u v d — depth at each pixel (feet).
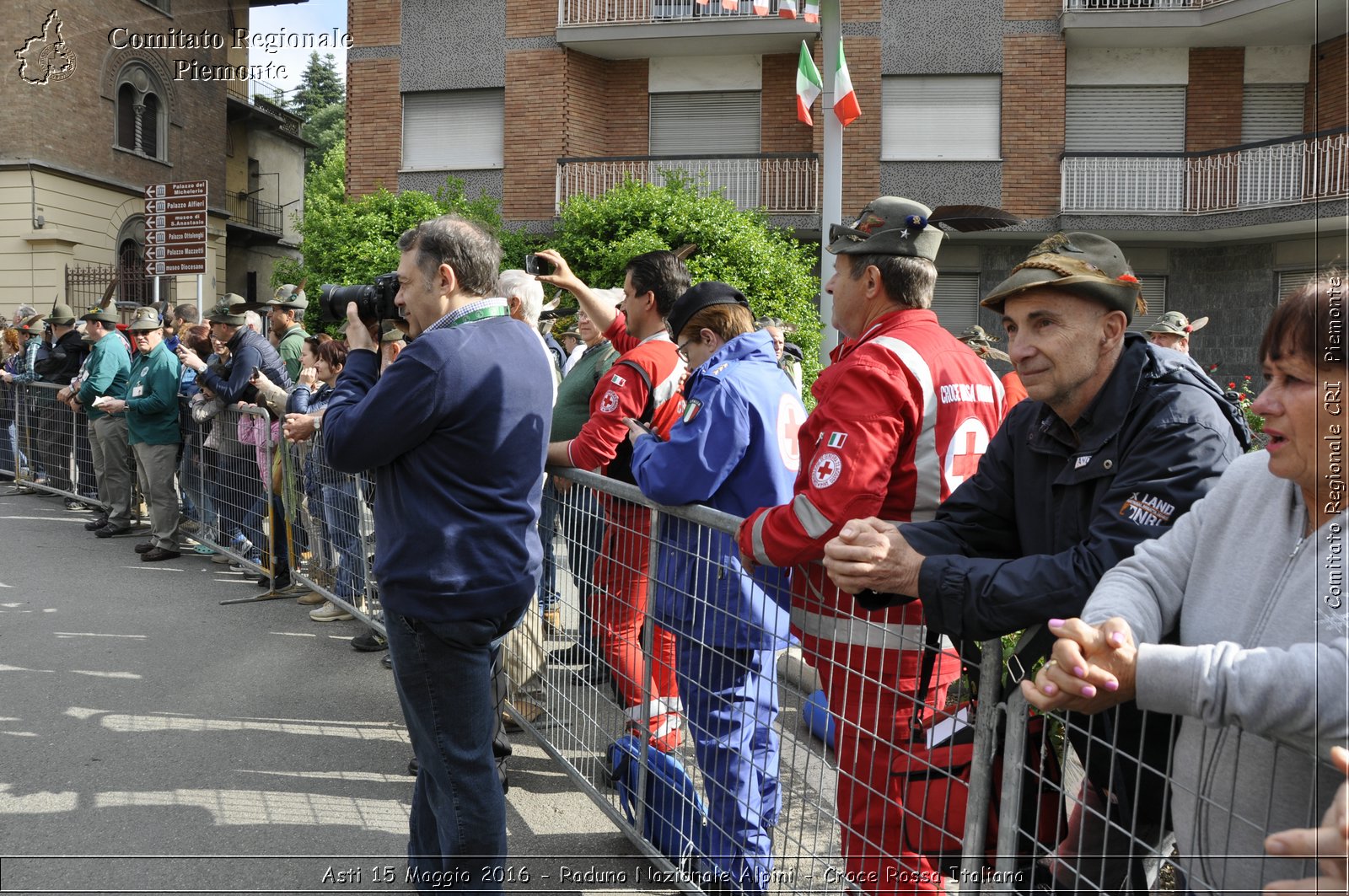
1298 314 4.66
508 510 8.50
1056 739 6.26
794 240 46.57
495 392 8.36
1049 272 6.06
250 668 16.26
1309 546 4.76
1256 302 50.37
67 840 10.53
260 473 21.36
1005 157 51.44
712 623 8.95
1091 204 50.85
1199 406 5.93
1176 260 52.06
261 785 12.02
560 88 53.98
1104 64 51.60
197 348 25.89
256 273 91.50
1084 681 4.79
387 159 56.54
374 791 11.94
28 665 16.15
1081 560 5.76
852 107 27.22
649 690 10.05
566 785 12.42
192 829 10.85
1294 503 4.94
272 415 20.79
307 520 19.52
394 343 13.57
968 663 6.45
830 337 27.84
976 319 52.60
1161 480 5.75
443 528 8.23
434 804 8.71
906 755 7.13
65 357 31.65
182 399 24.99
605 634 10.97
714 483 9.00
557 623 12.63
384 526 8.49
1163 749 5.56
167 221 34.86
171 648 17.24
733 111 55.11
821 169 52.65
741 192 53.47
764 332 9.94
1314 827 4.50
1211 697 4.56
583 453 11.39
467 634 8.32
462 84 55.26
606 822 11.40
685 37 52.54
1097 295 6.03
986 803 6.21
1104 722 5.69
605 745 11.08
